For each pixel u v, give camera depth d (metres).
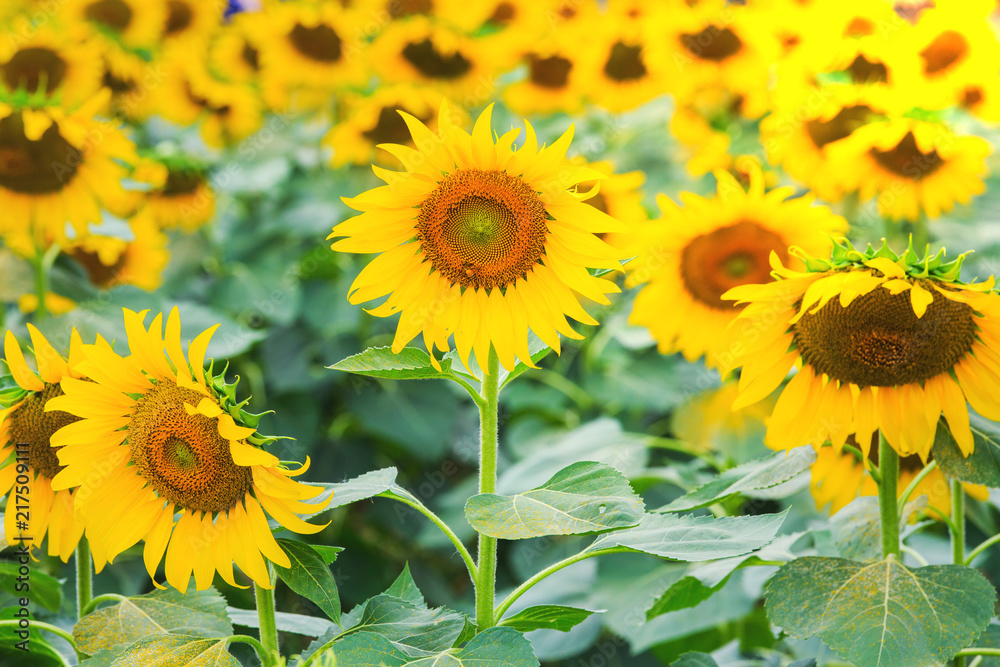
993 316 1.67
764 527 1.66
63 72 2.48
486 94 2.78
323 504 1.64
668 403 2.70
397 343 1.67
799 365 1.72
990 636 1.81
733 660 2.07
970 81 2.15
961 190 2.17
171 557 1.65
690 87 2.61
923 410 1.71
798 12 2.41
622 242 2.15
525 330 1.67
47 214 2.15
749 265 2.08
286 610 2.48
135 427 1.65
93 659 1.64
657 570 2.32
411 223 1.67
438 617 1.70
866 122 2.19
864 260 1.65
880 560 1.68
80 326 2.20
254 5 3.37
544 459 2.38
